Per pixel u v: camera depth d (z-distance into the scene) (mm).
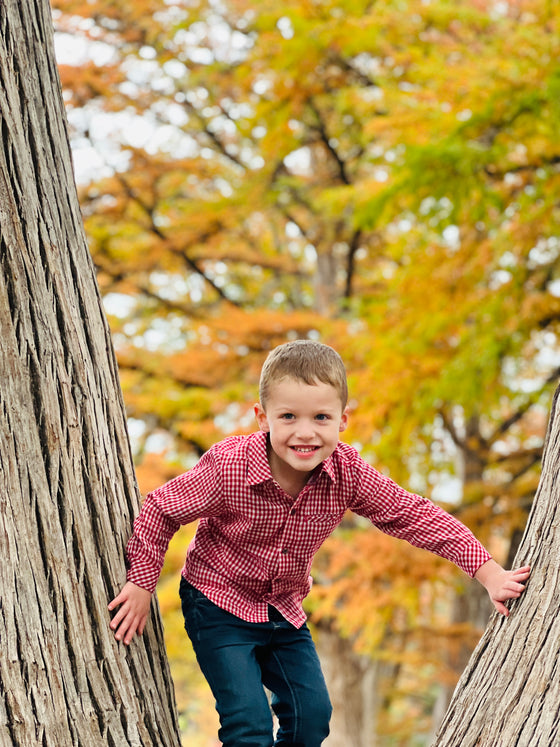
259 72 10367
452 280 7879
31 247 1995
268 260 13164
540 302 7773
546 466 2102
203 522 2510
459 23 9898
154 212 12289
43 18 2143
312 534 2441
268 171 11531
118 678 1971
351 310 11492
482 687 1990
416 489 8648
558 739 1806
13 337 1942
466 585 9633
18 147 2010
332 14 9422
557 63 6938
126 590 2059
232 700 2320
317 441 2277
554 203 7328
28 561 1887
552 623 1910
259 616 2438
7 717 1806
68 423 1997
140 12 11227
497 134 7465
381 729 13398
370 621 8297
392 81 9453
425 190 7348
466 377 7500
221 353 11141
